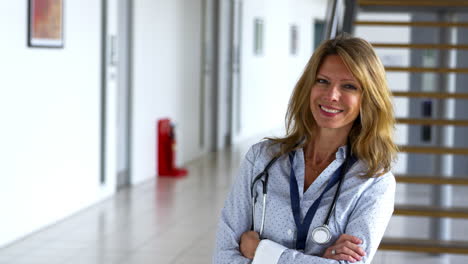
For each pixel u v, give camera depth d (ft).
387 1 21.30
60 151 22.93
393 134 7.37
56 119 22.59
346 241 7.01
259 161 7.57
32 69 20.98
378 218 7.11
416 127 30.86
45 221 22.06
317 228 7.04
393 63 30.81
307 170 7.46
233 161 37.42
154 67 31.30
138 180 30.07
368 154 7.22
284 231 7.27
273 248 7.09
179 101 34.94
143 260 18.72
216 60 40.91
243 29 46.19
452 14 22.70
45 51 21.71
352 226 7.09
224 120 43.32
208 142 40.68
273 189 7.41
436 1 21.15
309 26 70.74
